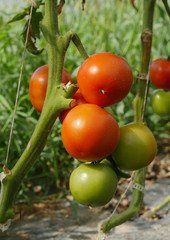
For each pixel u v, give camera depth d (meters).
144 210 1.75
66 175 2.13
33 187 1.95
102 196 0.62
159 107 0.87
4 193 0.58
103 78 0.59
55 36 0.60
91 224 1.66
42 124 0.59
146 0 0.81
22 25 2.00
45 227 1.63
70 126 0.59
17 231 1.60
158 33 2.82
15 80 2.24
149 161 0.65
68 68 2.19
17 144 1.85
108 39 2.72
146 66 0.82
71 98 0.59
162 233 1.53
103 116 0.59
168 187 2.03
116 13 2.90
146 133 0.64
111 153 0.64
